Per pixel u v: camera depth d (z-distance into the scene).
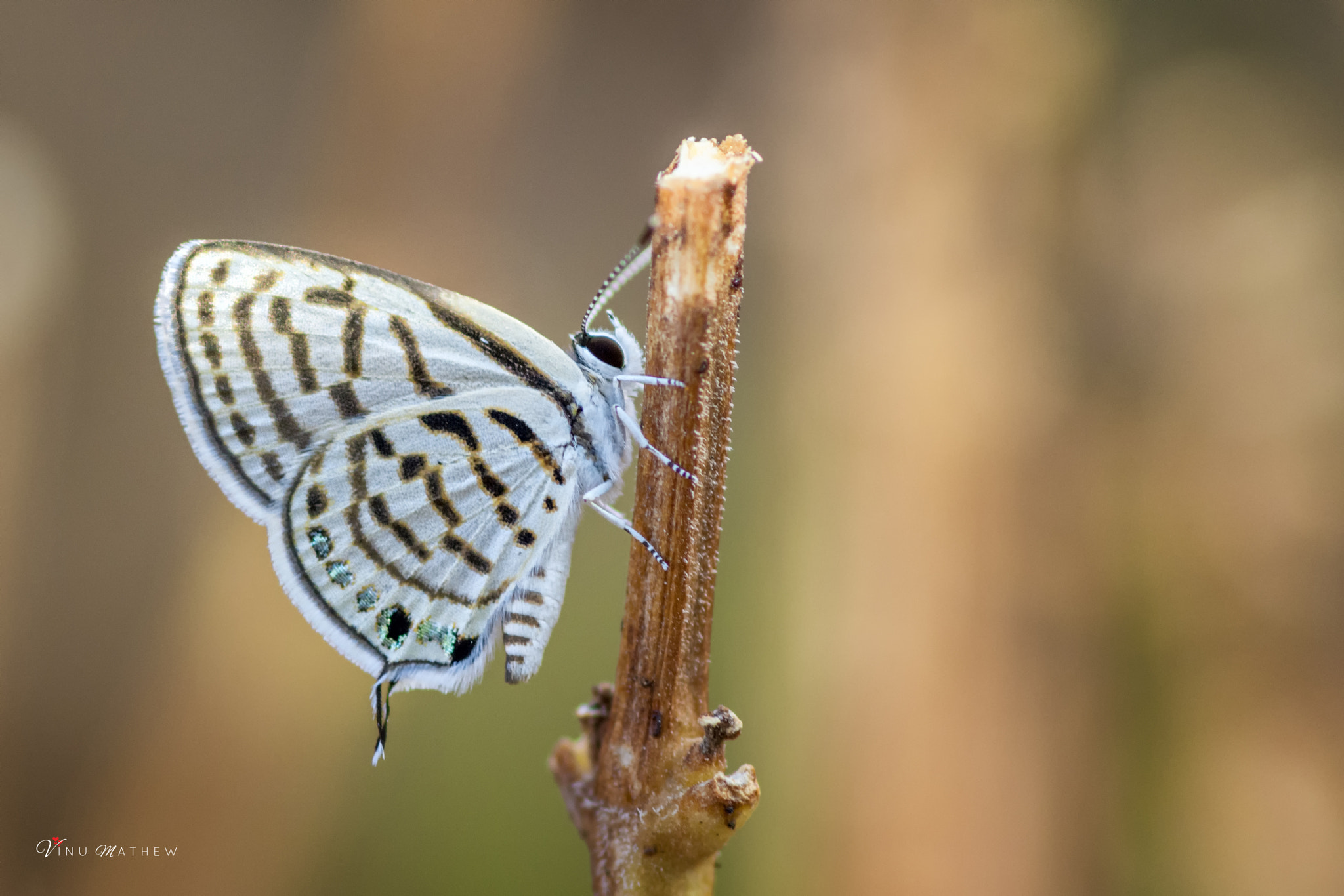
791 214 0.21
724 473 0.17
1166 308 0.21
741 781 0.17
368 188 0.23
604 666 0.20
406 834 0.20
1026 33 0.21
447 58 0.23
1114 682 0.20
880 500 0.20
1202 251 0.22
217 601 0.20
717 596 0.20
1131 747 0.20
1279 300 0.21
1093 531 0.20
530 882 0.19
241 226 0.23
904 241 0.20
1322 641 0.20
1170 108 0.23
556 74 0.23
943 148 0.20
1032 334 0.20
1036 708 0.20
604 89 0.24
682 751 0.17
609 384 0.18
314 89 0.23
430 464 0.18
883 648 0.20
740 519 0.20
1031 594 0.20
